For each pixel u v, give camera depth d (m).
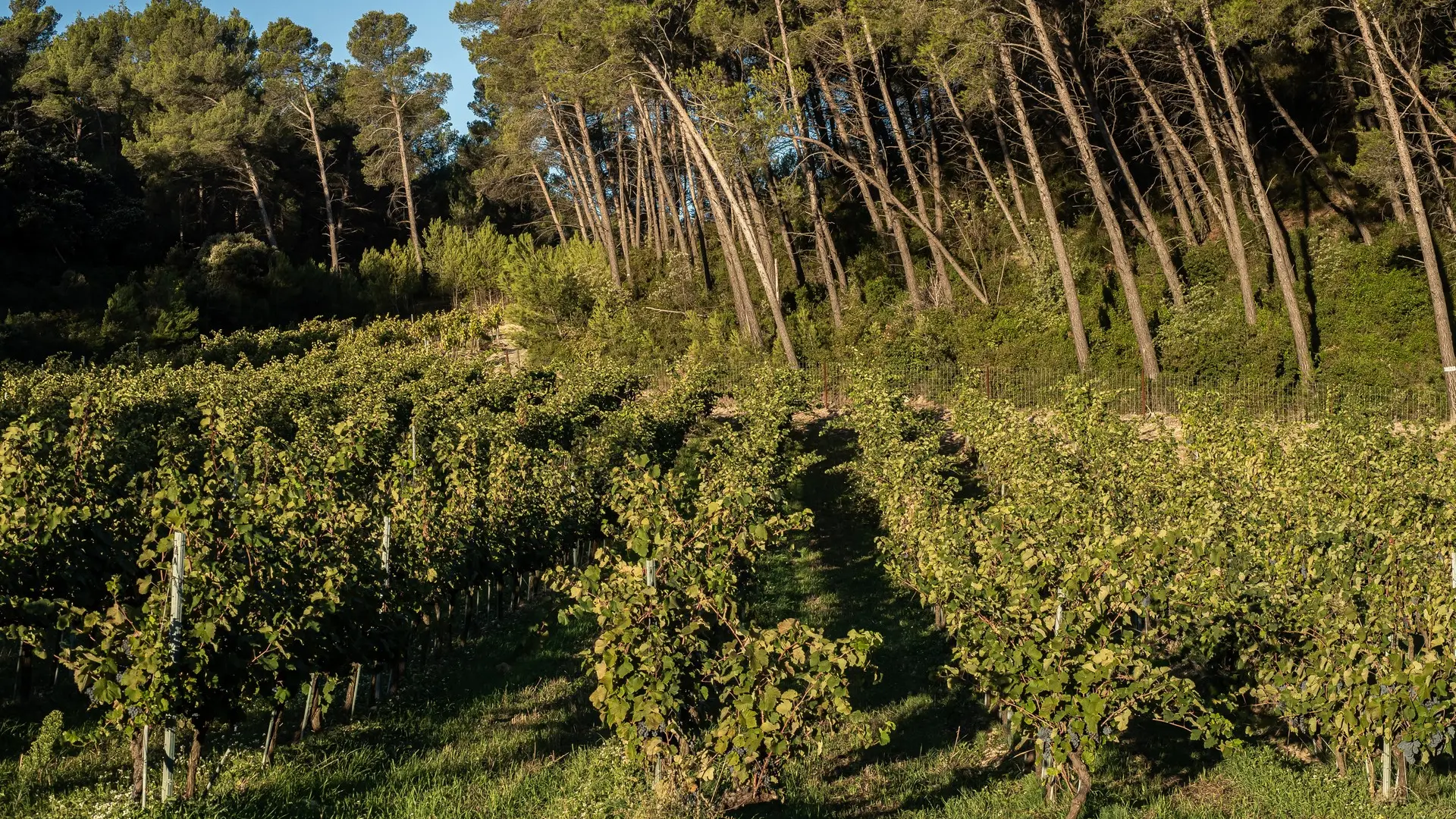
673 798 6.46
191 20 60.41
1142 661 6.55
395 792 6.76
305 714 8.01
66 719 7.91
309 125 59.28
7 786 6.50
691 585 6.82
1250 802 7.02
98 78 58.81
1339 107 33.62
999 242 37.53
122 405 15.80
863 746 8.13
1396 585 7.84
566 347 38.56
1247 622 7.84
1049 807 6.88
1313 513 9.02
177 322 37.34
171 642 6.09
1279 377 25.42
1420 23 25.27
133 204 50.09
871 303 36.84
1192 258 31.64
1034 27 27.64
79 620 6.63
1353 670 6.62
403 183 59.88
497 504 11.46
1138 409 25.38
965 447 19.16
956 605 7.60
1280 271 25.58
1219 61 26.20
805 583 13.56
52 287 41.94
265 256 48.62
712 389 25.72
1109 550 6.95
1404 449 13.24
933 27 28.20
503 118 50.94
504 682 9.70
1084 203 37.78
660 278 43.78
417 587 9.17
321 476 9.24
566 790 6.79
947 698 9.41
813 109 43.16
